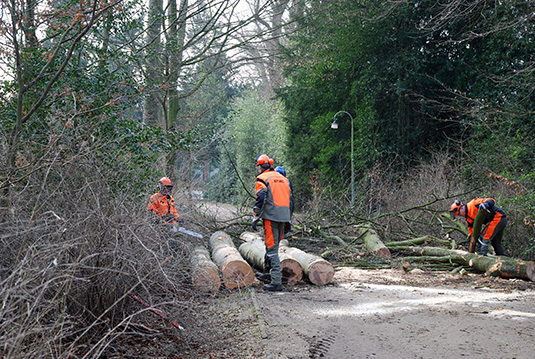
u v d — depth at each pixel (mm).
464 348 4160
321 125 24469
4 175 4098
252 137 34281
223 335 4582
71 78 7750
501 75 16141
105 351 3766
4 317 2934
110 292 3889
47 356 3238
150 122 11859
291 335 4586
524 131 15023
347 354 4082
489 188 11531
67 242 3264
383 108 21984
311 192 24797
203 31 14461
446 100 20234
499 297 6270
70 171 4027
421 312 5406
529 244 9047
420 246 10289
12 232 3541
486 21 16312
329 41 21469
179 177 9789
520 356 3953
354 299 6199
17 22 5656
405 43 20781
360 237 10789
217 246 8227
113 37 10680
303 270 7508
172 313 4266
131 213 4227
